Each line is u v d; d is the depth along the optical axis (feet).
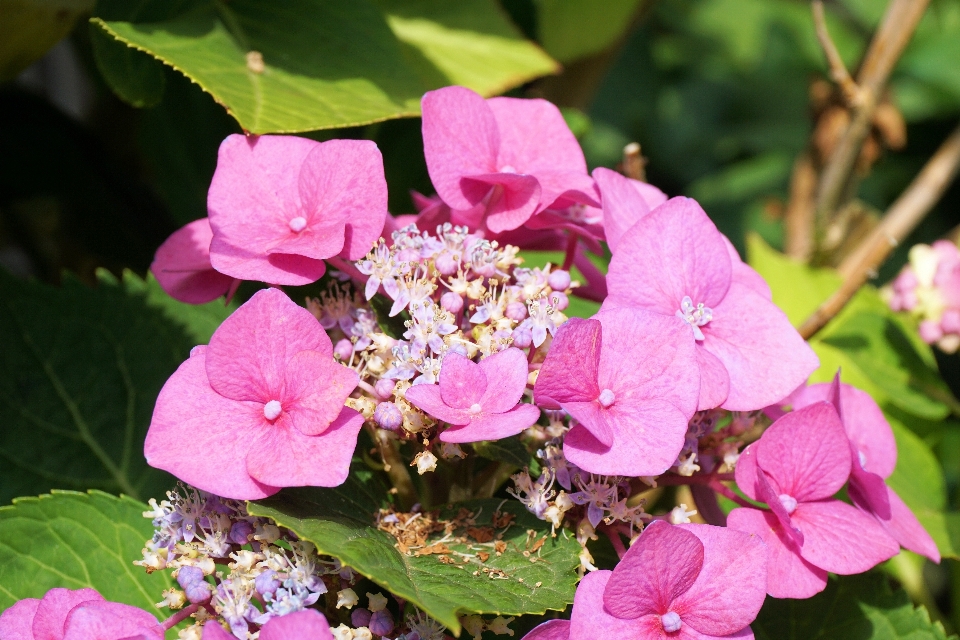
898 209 2.71
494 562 1.69
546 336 1.74
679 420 1.66
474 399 1.65
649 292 1.75
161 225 2.42
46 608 1.68
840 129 2.51
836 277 2.46
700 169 4.67
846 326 2.28
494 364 1.66
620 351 1.69
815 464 1.73
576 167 1.85
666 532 1.62
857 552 1.72
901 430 2.27
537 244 1.89
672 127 4.67
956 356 2.92
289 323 1.66
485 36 2.24
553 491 1.71
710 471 1.79
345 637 1.65
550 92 2.55
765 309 1.78
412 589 1.62
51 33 2.09
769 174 4.62
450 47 2.21
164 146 2.25
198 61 1.90
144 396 2.07
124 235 2.41
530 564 1.69
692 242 1.76
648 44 4.57
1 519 1.82
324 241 1.72
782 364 1.76
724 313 1.78
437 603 1.61
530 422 1.61
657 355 1.68
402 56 2.05
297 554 1.67
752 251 2.51
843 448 1.73
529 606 1.63
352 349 1.74
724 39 4.80
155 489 2.05
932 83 3.61
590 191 1.82
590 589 1.64
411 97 2.00
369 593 1.70
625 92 4.53
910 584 2.23
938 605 2.98
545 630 1.63
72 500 1.85
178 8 1.96
